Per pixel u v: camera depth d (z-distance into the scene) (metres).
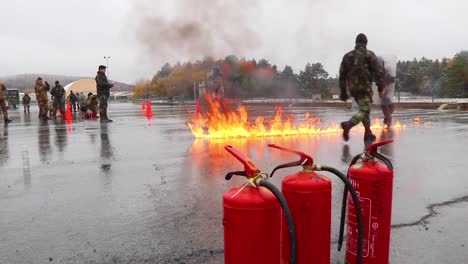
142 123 16.48
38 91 20.61
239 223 2.28
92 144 9.71
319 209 2.61
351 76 8.73
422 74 59.88
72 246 3.42
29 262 3.13
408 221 3.99
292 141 9.70
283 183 2.70
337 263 3.10
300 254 2.64
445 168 6.48
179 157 7.64
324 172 6.08
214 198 4.80
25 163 6.31
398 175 5.98
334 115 19.94
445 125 13.85
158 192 5.09
